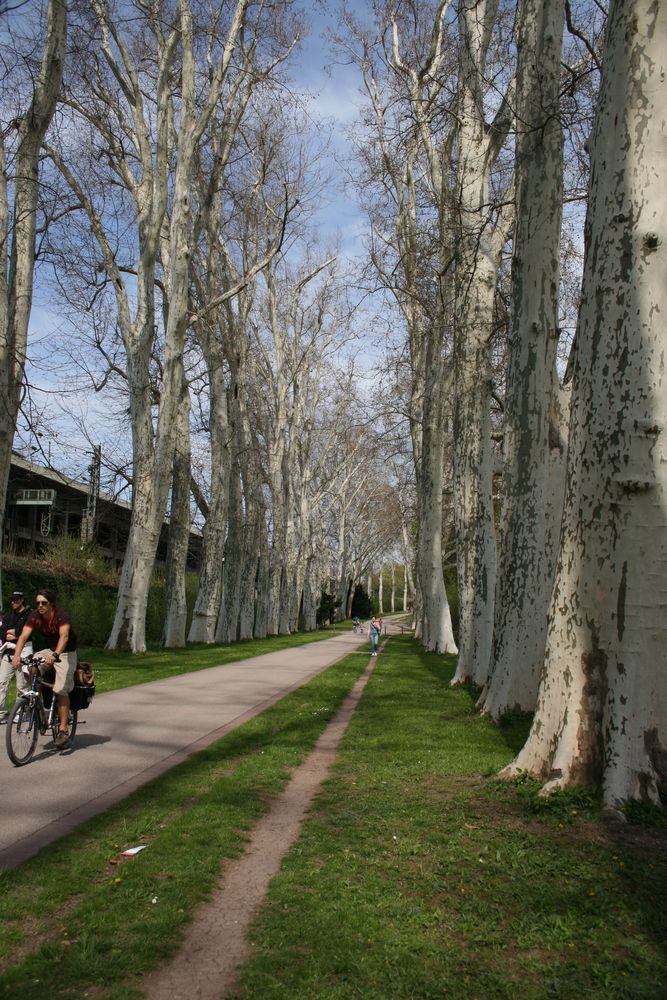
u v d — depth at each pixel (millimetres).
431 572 29656
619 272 6691
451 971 3893
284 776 8141
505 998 3652
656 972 3900
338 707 14375
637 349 6559
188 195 21906
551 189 11062
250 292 33531
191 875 5055
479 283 16203
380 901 4691
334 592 88312
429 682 18406
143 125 23172
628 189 6688
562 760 6777
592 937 4289
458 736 10445
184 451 31281
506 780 7336
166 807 6711
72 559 33844
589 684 6777
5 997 3477
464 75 16047
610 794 6344
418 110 19797
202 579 34688
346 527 76375
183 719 11680
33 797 6785
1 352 15750
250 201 31688
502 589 11711
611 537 6660
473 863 5355
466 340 16516
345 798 7234
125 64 22156
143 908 4520
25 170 16172
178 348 22766
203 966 3920
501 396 22406
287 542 54344
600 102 7035
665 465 6504
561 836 5863
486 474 16531
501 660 11680
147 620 37500
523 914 4562
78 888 4758
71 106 21406
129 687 15719
